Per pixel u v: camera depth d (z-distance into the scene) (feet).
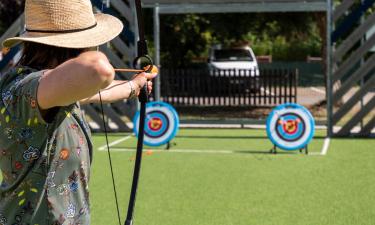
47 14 7.24
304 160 28.84
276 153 30.83
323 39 53.42
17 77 7.37
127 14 38.17
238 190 22.72
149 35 61.87
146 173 25.95
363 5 34.65
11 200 7.49
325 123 41.27
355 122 36.14
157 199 21.45
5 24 61.16
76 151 7.54
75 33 7.32
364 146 32.83
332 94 36.04
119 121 39.58
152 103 32.19
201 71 50.88
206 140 35.81
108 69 6.57
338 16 35.29
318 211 19.74
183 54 69.62
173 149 32.42
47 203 7.38
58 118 7.35
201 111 51.62
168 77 49.78
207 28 62.44
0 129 7.44
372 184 23.53
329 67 35.83
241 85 51.65
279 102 51.62
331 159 29.01
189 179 24.72
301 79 90.48
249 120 40.37
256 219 18.86
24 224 7.43
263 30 66.03
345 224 18.29
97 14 8.33
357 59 35.40
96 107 41.47
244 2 35.96
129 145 33.83
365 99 57.57
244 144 34.14
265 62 130.41
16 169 7.41
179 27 60.08
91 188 23.09
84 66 6.52
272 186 23.38
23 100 7.07
